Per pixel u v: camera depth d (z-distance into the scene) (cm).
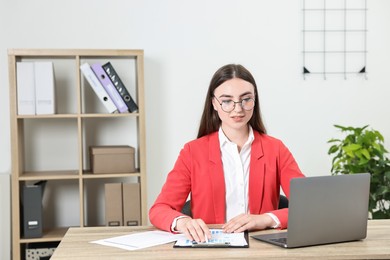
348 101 393
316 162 392
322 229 179
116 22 374
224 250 173
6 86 367
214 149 225
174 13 378
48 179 345
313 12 388
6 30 365
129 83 377
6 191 353
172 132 381
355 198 185
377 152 338
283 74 388
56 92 368
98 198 378
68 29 371
